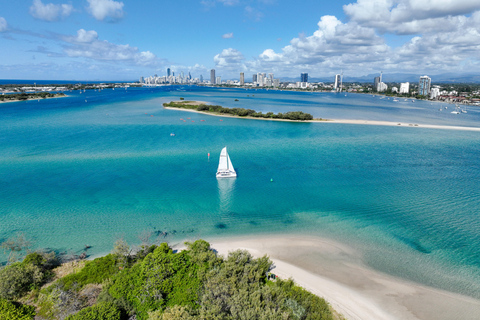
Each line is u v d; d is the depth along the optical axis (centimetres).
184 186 8350
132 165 10188
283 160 11262
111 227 5975
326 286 4369
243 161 11050
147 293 3703
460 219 6569
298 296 3881
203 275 3981
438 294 4266
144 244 5188
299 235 5816
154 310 3597
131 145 13100
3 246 5194
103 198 7419
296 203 7319
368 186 8619
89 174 9200
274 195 7812
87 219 6306
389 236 5822
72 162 10419
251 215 6631
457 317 3859
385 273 4719
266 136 15838
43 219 6281
